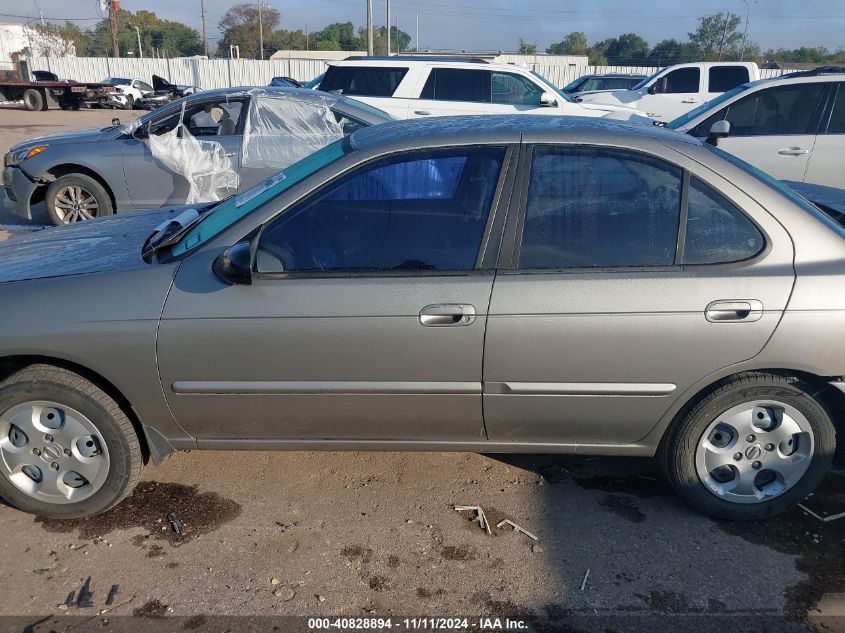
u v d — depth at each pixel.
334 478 3.40
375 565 2.80
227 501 3.21
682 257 2.78
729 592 2.68
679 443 2.96
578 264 2.78
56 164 7.17
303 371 2.82
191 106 7.10
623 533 3.01
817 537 2.99
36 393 2.87
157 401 2.90
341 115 7.21
